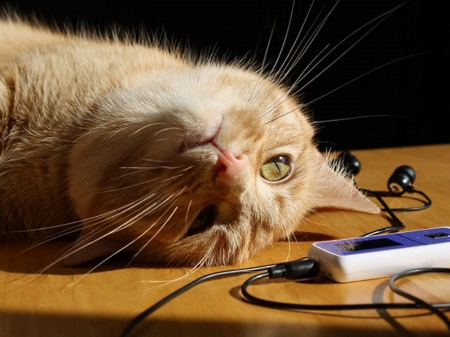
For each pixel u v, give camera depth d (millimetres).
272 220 323
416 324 223
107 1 661
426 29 608
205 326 223
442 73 629
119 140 303
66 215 338
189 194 287
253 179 302
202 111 287
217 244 306
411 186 423
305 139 355
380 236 290
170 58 396
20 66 334
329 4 589
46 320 228
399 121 661
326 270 266
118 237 307
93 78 338
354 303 243
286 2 592
